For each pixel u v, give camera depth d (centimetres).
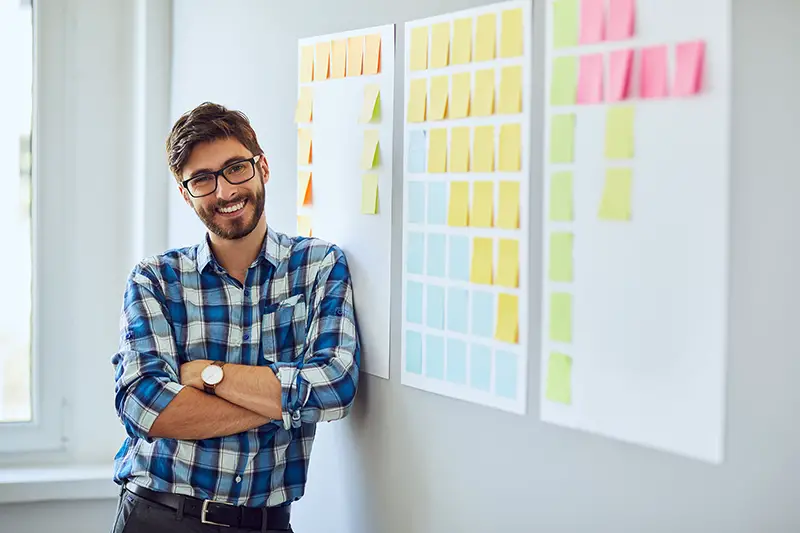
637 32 123
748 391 113
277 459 188
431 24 162
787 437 109
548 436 141
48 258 271
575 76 133
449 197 159
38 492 249
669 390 121
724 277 113
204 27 244
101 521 257
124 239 279
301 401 175
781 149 108
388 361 178
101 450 276
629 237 125
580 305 133
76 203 273
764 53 109
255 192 184
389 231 177
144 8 260
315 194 200
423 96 164
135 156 270
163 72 262
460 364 158
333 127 193
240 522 184
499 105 147
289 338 190
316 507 209
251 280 190
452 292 159
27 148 272
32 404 271
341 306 185
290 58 209
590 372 132
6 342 272
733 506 115
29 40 270
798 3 106
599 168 129
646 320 123
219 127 181
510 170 146
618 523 129
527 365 144
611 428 129
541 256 140
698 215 116
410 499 174
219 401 179
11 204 272
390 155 176
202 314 190
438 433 165
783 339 109
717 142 113
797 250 107
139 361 182
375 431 184
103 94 275
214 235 187
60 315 272
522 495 146
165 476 184
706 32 114
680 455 120
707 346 115
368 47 181
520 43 143
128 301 189
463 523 160
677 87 117
